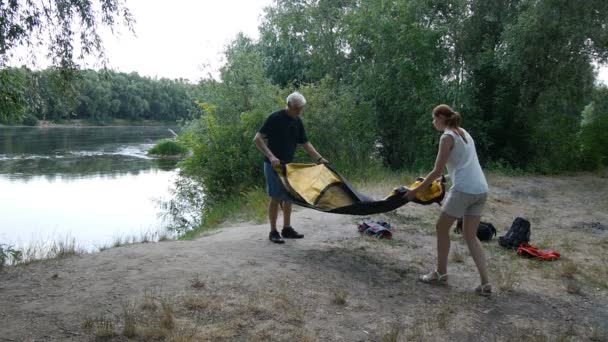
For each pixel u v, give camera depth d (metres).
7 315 4.16
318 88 16.53
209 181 15.62
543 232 8.63
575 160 18.94
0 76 7.88
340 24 19.27
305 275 5.46
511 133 18.09
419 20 17.62
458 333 4.45
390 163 18.70
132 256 5.85
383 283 5.50
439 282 5.59
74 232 13.34
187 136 16.47
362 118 16.72
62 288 4.79
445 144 5.11
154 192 20.42
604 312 5.14
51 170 27.33
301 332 4.16
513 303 5.22
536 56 16.84
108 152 37.41
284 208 7.08
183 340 3.83
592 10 16.58
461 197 5.14
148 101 92.44
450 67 18.02
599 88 21.20
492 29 19.27
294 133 6.71
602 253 7.28
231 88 16.88
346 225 8.20
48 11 7.29
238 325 4.19
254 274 5.34
